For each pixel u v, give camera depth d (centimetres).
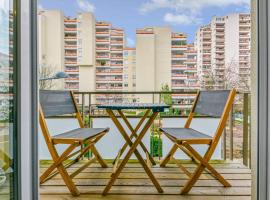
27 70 129
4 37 126
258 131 134
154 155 300
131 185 221
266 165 133
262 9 132
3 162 126
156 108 222
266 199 132
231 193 204
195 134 227
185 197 197
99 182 230
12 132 126
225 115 210
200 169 207
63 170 203
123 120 282
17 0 126
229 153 302
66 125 295
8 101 126
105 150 303
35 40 134
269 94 131
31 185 131
